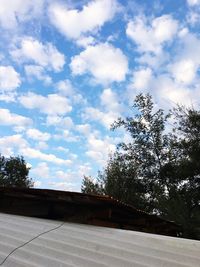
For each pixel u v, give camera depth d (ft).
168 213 58.70
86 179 87.20
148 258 13.71
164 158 92.07
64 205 23.24
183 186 83.87
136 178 90.74
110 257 14.01
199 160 81.66
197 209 65.51
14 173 122.42
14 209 23.44
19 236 16.46
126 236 16.02
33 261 14.21
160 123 95.14
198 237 54.29
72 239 15.83
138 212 25.35
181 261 13.33
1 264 14.21
